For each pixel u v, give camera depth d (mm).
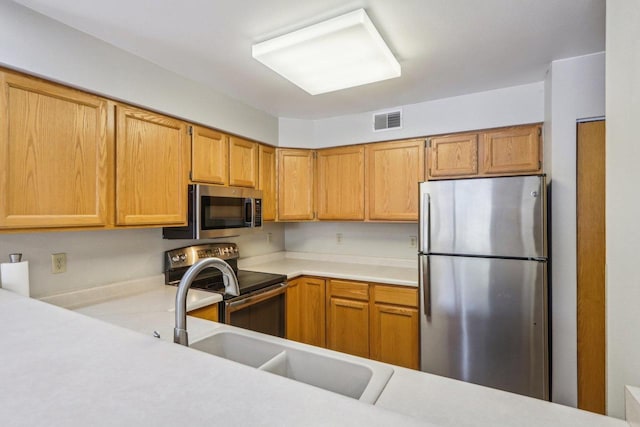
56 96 1514
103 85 1678
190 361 673
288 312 2725
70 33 1547
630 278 772
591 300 1849
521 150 2324
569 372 1881
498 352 1955
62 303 1754
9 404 513
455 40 1713
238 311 2195
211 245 2664
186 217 2145
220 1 1379
